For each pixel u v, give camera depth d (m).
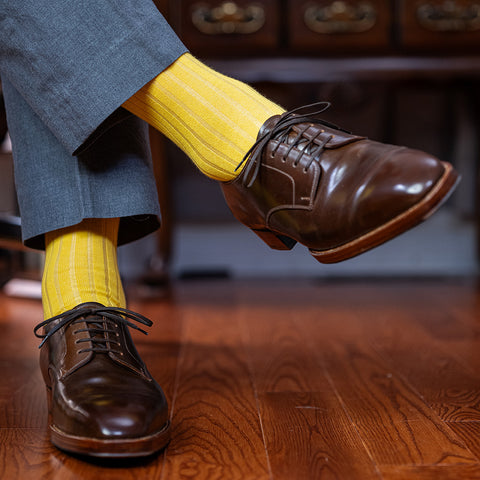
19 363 1.05
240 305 1.64
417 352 1.11
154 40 0.70
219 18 1.65
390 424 0.74
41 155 0.78
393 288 1.92
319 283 2.04
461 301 1.67
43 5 0.69
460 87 2.05
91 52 0.69
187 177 2.29
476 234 2.29
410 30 1.66
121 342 0.74
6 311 1.54
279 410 0.80
